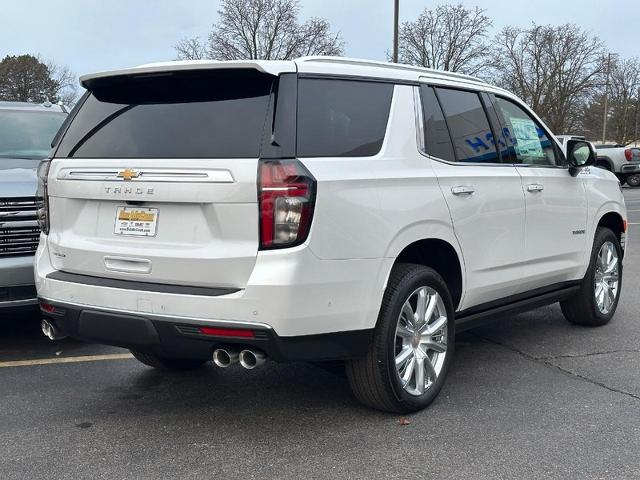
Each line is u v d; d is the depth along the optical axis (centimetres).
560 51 4991
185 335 346
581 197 562
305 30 4078
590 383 462
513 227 477
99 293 369
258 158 334
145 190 357
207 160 343
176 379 478
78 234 394
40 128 720
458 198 423
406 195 385
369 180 364
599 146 2845
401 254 413
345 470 334
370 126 384
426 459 346
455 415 404
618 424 390
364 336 364
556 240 530
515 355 531
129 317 358
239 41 4084
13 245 507
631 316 657
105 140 389
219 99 361
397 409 396
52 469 336
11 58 6550
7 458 348
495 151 477
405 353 396
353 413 409
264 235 331
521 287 498
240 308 331
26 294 512
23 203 509
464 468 335
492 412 409
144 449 360
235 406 424
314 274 336
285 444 365
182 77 370
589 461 342
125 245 370
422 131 415
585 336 586
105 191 373
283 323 331
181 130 363
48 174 409
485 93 487
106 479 326
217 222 340
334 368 423
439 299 416
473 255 439
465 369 496
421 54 4228
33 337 591
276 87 348
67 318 387
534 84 5019
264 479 326
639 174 2745
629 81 6122
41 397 441
